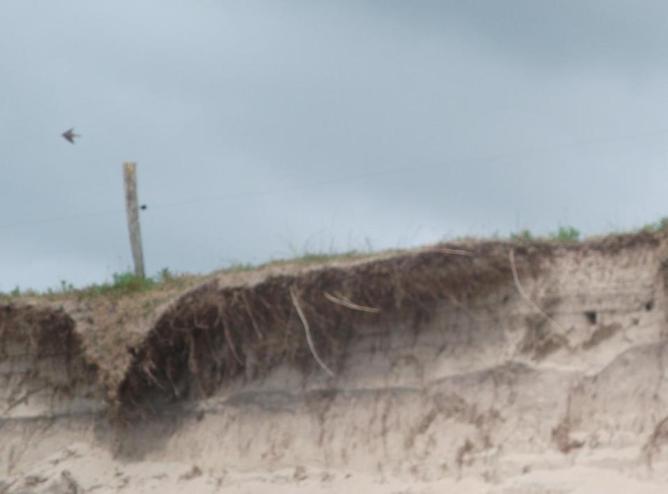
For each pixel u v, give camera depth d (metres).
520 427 51.59
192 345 58.34
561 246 52.69
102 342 60.09
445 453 52.62
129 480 58.56
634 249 51.56
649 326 50.50
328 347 55.88
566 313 52.00
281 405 56.66
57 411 62.00
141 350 58.88
